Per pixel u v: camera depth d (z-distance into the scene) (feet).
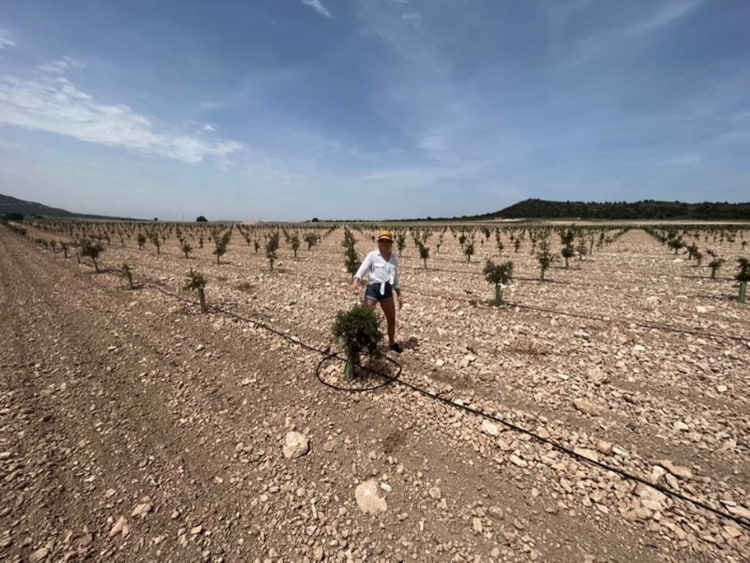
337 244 130.52
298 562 9.45
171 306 35.94
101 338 26.91
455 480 12.38
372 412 16.44
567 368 20.79
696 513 10.86
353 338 18.81
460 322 29.60
